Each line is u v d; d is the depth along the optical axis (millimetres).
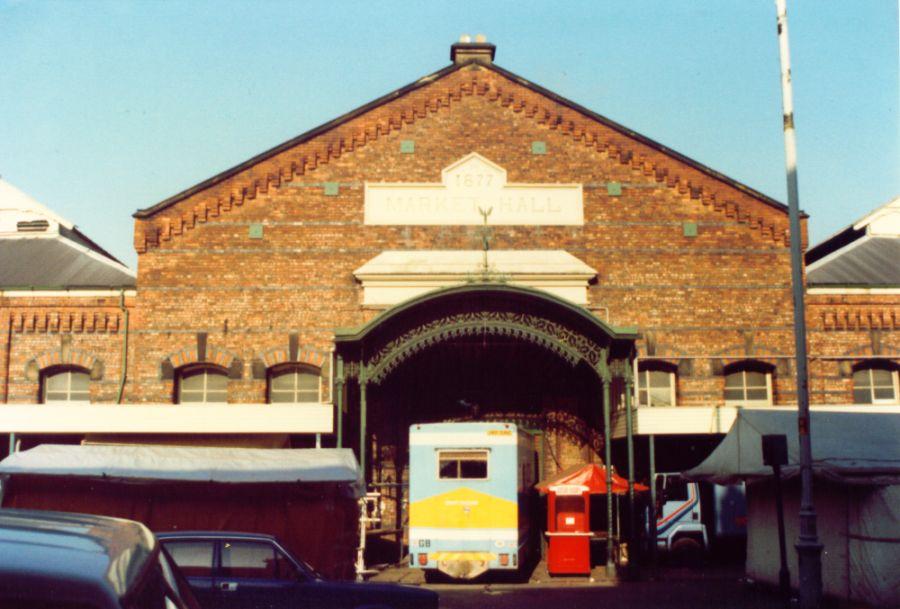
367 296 24750
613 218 25391
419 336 22203
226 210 25156
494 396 25906
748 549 19469
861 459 16500
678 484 23891
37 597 2602
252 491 18734
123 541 3156
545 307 22016
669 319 25000
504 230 25266
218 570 12055
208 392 24750
